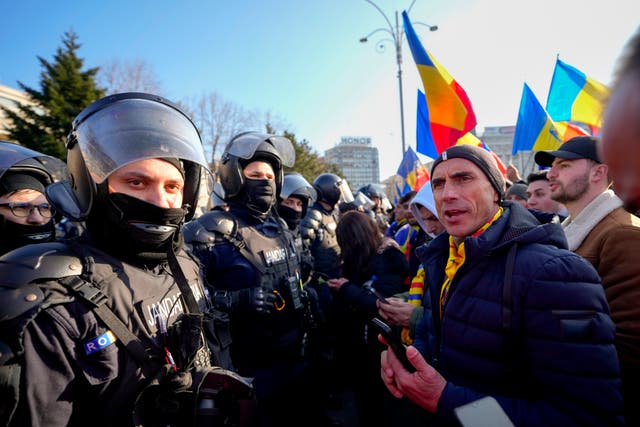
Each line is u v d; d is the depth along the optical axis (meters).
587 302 1.05
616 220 1.76
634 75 0.32
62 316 0.90
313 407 2.92
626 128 0.32
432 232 2.78
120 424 0.92
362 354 2.90
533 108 4.59
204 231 2.26
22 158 1.84
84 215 1.09
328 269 4.02
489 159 1.41
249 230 2.42
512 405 1.08
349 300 2.66
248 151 2.44
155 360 1.03
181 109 1.36
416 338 1.82
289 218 3.43
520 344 1.14
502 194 1.45
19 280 0.88
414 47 3.29
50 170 2.03
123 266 1.10
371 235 2.88
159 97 1.30
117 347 0.96
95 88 17.81
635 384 1.52
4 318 0.82
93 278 1.00
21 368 0.82
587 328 1.02
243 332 2.22
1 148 1.84
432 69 3.21
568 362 1.02
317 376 3.18
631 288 1.56
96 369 0.92
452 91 3.16
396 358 1.29
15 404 0.79
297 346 2.44
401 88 10.51
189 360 1.03
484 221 1.39
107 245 1.11
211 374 1.10
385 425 2.53
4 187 1.79
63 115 16.56
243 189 2.52
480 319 1.21
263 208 2.53
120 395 0.94
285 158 2.94
